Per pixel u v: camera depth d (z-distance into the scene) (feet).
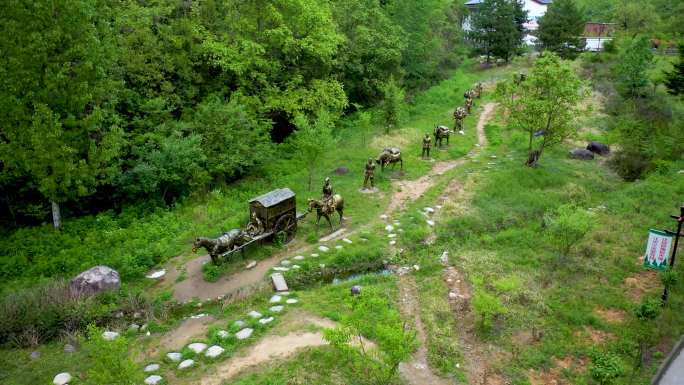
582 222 54.75
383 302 48.03
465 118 119.44
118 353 33.68
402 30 136.67
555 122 83.46
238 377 38.47
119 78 78.28
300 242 62.54
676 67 105.60
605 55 155.94
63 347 43.62
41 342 44.45
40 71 58.44
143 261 57.31
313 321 45.83
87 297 49.19
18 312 45.39
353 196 75.72
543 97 83.97
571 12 159.94
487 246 61.21
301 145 78.28
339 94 108.06
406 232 63.82
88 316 47.03
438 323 45.80
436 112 126.21
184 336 44.83
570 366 40.16
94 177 64.28
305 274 55.77
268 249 59.47
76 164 63.10
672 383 37.50
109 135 63.52
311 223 67.36
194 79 91.91
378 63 129.90
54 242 62.18
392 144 99.81
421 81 146.72
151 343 43.93
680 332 43.32
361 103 133.39
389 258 59.06
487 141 105.09
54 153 58.49
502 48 167.53
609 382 38.04
